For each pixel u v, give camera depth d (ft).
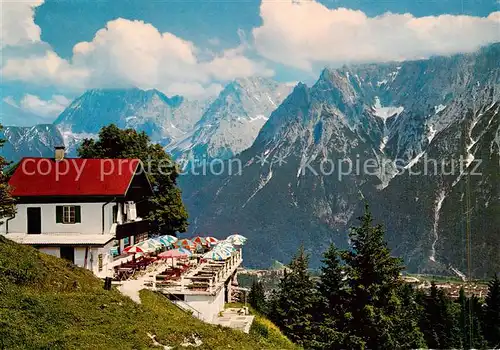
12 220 141.69
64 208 142.10
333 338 123.24
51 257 107.76
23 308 73.36
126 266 137.59
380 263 125.49
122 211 155.63
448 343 139.74
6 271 85.81
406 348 123.85
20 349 61.67
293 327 149.48
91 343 66.90
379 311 120.98
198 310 112.68
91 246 134.00
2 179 120.98
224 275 141.38
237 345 84.33
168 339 75.72
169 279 120.78
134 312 84.33
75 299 82.84
